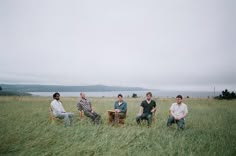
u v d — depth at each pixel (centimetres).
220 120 1209
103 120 1198
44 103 2180
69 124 1009
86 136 766
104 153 615
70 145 663
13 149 606
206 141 748
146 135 821
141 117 1069
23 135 729
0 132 742
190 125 1078
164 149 668
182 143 712
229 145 706
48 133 767
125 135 791
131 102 2638
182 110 991
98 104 2155
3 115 1213
